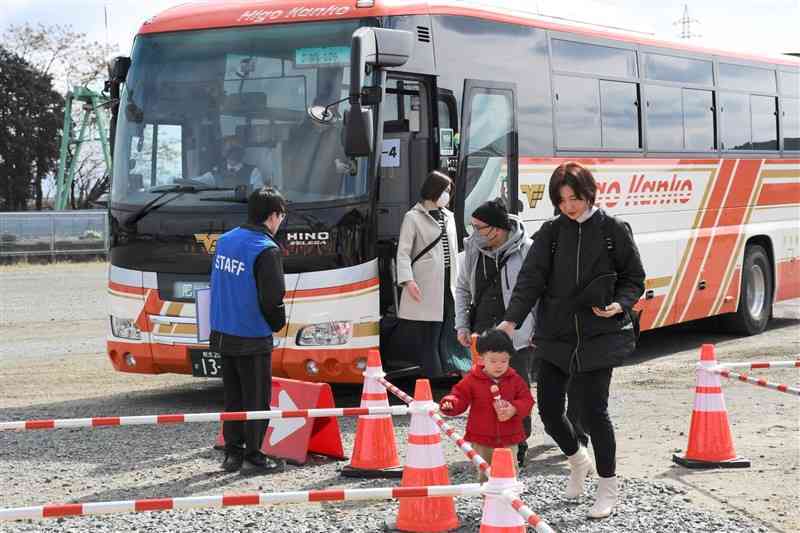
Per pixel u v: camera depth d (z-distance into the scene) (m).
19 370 14.39
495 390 6.86
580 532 6.52
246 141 10.73
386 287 11.12
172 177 10.98
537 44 12.57
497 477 4.99
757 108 17.00
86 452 9.19
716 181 15.85
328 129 10.47
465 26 11.56
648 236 14.40
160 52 11.29
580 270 6.71
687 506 7.14
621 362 6.77
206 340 10.30
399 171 11.27
